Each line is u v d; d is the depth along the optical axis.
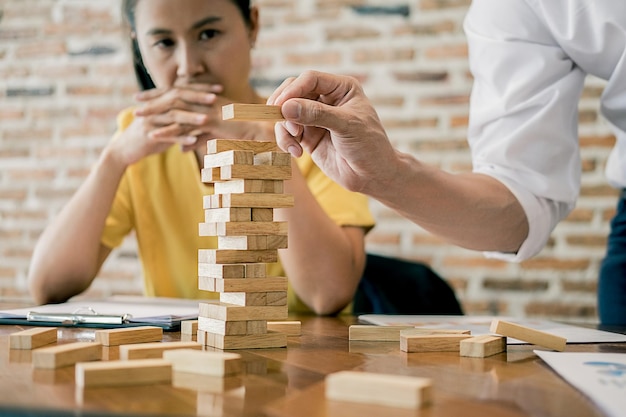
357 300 1.89
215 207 0.86
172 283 1.75
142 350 0.73
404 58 3.04
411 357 0.79
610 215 2.88
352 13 3.07
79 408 0.52
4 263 3.33
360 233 1.62
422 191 1.04
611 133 2.88
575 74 1.22
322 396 0.57
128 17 1.66
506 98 1.21
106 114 3.26
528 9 1.21
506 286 2.96
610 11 1.14
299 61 3.12
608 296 1.38
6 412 0.53
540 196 1.18
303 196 1.46
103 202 1.62
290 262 1.45
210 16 1.50
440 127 3.01
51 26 3.30
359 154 0.91
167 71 1.55
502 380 0.66
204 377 0.65
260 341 0.85
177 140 1.53
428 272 1.94
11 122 3.33
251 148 0.86
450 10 3.00
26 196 3.32
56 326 1.04
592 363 0.72
